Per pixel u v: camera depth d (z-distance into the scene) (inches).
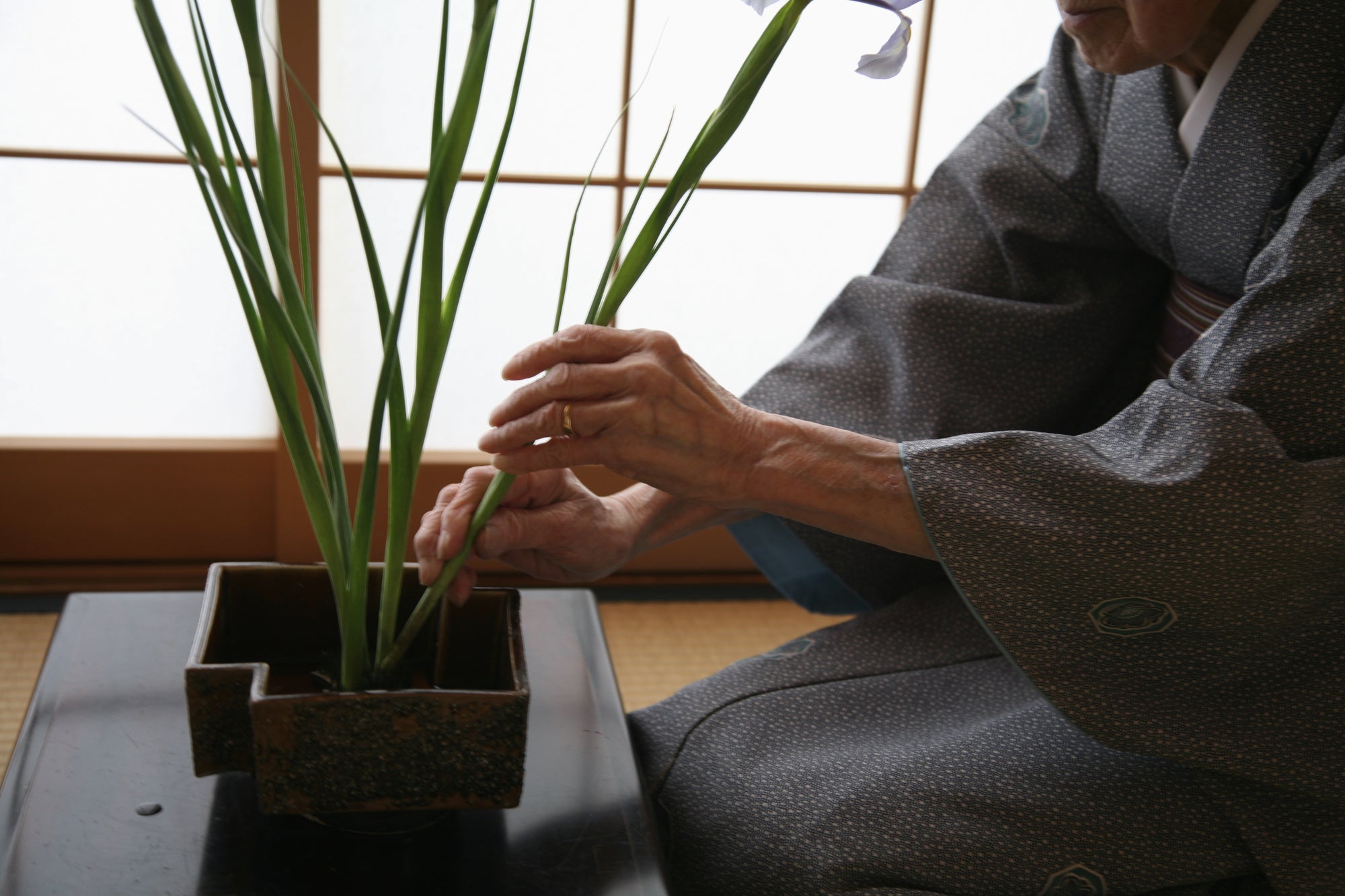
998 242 73.0
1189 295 69.6
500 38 102.8
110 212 103.0
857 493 57.9
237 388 110.6
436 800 52.7
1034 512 57.5
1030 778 61.0
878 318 71.7
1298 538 56.7
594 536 62.2
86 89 99.4
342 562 53.6
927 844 59.2
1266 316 58.1
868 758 62.2
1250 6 62.7
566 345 54.1
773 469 57.2
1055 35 73.9
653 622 115.6
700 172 51.8
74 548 110.8
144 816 54.1
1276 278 58.1
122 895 51.4
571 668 63.2
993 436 58.4
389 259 107.3
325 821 54.1
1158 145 67.7
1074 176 72.0
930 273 73.5
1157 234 69.6
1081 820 59.9
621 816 56.0
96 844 52.9
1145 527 57.1
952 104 113.3
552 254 110.8
